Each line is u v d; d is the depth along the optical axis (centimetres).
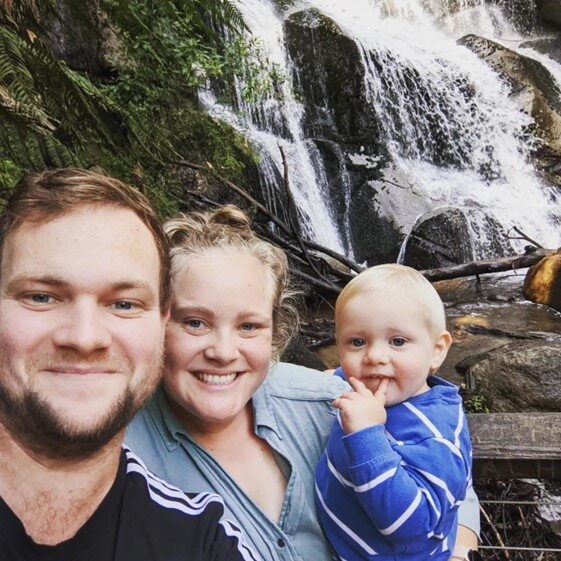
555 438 102
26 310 49
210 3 137
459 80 640
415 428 80
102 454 52
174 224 74
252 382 73
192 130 371
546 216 593
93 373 50
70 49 307
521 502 121
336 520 78
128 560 52
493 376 249
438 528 77
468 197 581
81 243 50
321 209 555
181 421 76
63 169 54
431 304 83
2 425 51
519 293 434
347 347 86
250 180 492
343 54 591
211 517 58
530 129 633
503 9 792
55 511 51
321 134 588
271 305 75
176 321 71
